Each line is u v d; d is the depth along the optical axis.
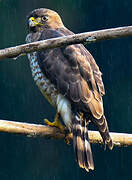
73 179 15.85
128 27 6.48
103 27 17.02
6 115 16.05
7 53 6.79
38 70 8.55
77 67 8.25
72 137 8.05
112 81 16.30
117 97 16.16
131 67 16.34
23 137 15.85
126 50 16.42
